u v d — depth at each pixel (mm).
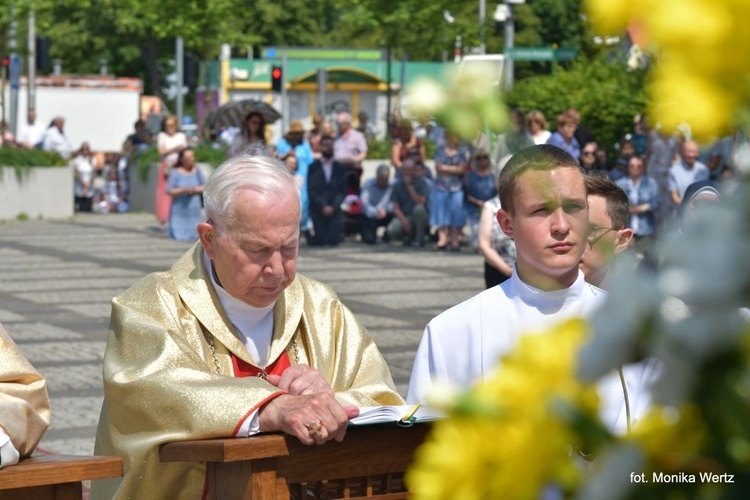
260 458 3426
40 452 3746
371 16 30672
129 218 30312
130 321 3883
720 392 884
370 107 51094
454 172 21766
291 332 4066
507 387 954
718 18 840
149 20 37156
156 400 3590
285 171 3930
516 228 3822
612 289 916
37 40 38344
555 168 3686
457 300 15578
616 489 921
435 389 961
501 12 21125
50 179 29844
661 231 927
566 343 955
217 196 3865
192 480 3643
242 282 3871
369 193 23484
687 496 914
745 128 852
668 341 886
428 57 31047
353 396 4000
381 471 3596
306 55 52125
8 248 22625
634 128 19203
